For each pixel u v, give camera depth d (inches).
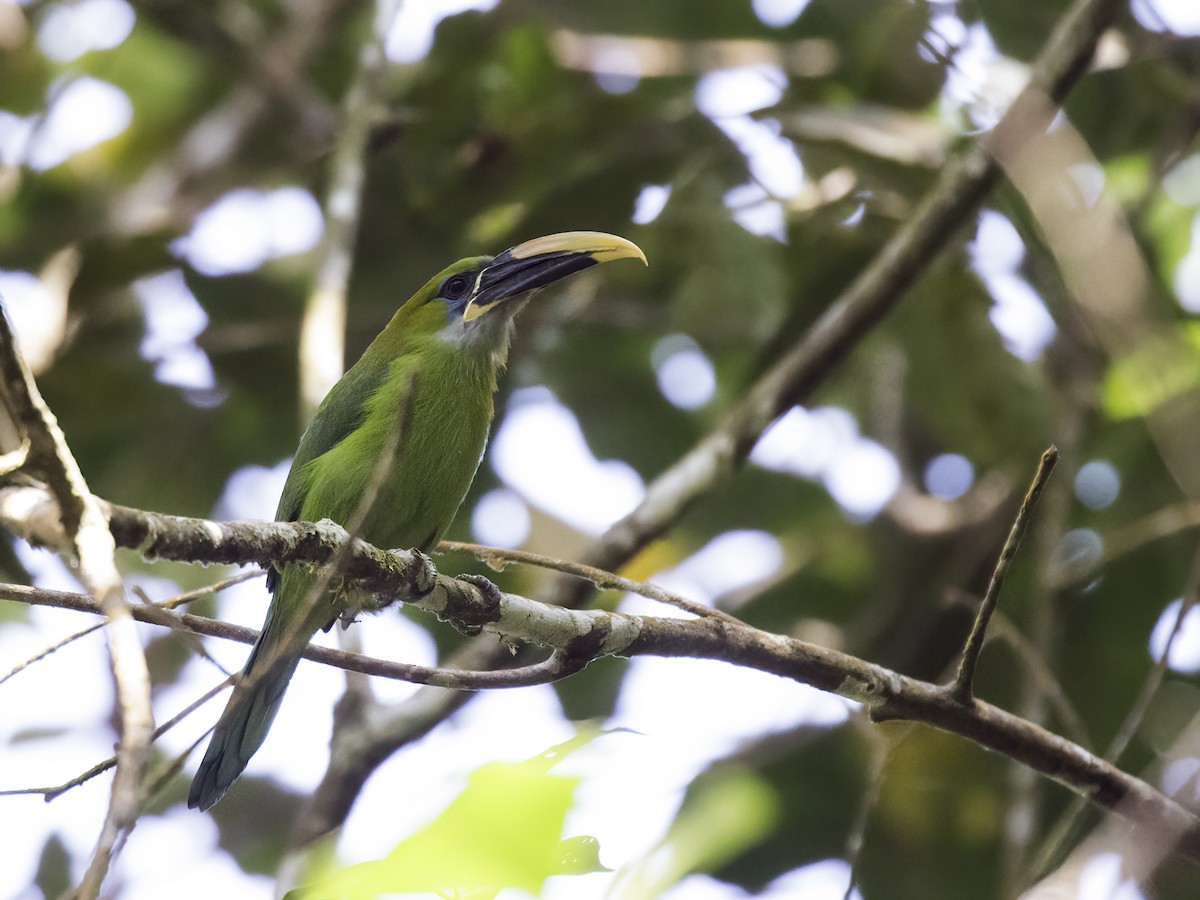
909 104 476.7
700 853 347.3
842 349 418.6
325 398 397.1
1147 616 437.4
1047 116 368.5
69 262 510.6
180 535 227.5
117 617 166.2
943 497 521.0
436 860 228.2
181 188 542.9
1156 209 460.4
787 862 429.1
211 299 529.0
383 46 501.4
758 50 509.7
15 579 367.9
